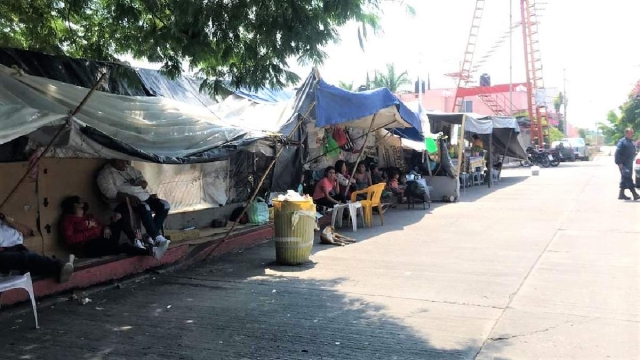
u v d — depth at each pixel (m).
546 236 9.45
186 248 8.09
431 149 15.74
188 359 4.39
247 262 8.09
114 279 6.90
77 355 4.48
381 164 16.84
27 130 5.24
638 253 7.88
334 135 13.19
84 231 7.12
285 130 9.00
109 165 7.67
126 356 4.45
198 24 5.86
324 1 5.81
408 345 4.61
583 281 6.46
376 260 7.97
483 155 21.61
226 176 10.55
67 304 5.93
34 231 6.92
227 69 6.88
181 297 6.21
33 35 8.04
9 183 6.64
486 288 6.29
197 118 7.90
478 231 10.24
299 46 6.21
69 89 6.41
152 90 9.08
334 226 11.09
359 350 4.52
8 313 5.50
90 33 8.09
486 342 4.64
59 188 7.28
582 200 14.44
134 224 7.51
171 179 9.33
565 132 60.41
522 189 18.30
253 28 6.07
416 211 13.57
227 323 5.26
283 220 7.73
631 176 13.84
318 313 5.53
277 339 4.81
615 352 4.36
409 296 6.06
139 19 6.37
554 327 4.95
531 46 33.28
